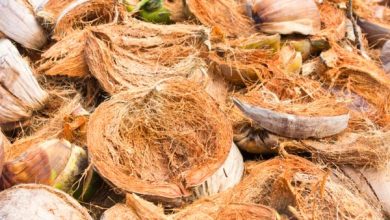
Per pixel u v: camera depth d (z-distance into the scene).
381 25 1.47
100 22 1.29
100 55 1.20
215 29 1.29
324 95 1.25
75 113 1.17
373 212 1.11
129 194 1.05
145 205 1.04
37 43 1.25
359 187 1.16
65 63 1.21
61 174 1.09
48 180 1.09
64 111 1.18
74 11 1.25
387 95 1.27
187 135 1.15
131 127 1.15
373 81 1.30
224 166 1.10
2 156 1.06
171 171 1.14
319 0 1.45
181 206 1.08
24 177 1.08
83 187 1.11
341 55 1.33
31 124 1.20
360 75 1.30
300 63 1.30
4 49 1.16
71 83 1.24
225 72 1.26
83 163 1.11
